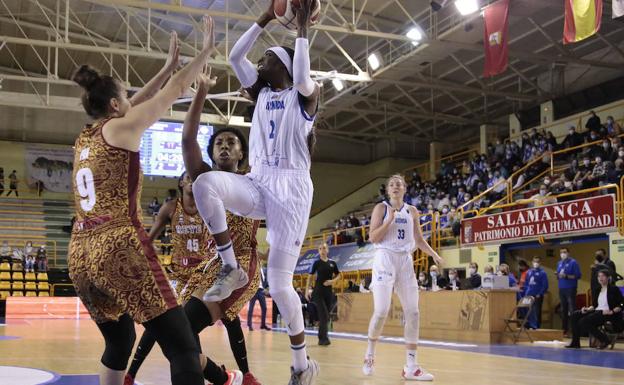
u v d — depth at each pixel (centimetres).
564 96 2556
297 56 388
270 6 411
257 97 426
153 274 318
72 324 1772
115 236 315
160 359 817
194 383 309
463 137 3291
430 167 3256
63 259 2923
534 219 1670
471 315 1410
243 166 516
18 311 2216
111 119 329
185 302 484
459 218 2073
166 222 549
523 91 2758
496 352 1086
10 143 3162
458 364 846
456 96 2881
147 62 2783
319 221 3372
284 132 404
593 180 1698
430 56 2034
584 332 1255
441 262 717
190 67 341
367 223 2648
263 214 405
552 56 2208
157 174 2686
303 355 439
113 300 341
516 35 2266
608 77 2427
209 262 477
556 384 637
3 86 3066
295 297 422
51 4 2316
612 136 1975
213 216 368
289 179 403
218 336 1389
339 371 736
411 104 3023
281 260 409
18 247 2870
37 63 2989
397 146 3541
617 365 862
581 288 2002
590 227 1523
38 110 3234
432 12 1970
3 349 958
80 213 328
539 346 1277
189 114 418
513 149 2417
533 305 1542
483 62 2500
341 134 3553
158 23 2400
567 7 1438
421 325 1542
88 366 732
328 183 3594
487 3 1916
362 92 2512
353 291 1950
